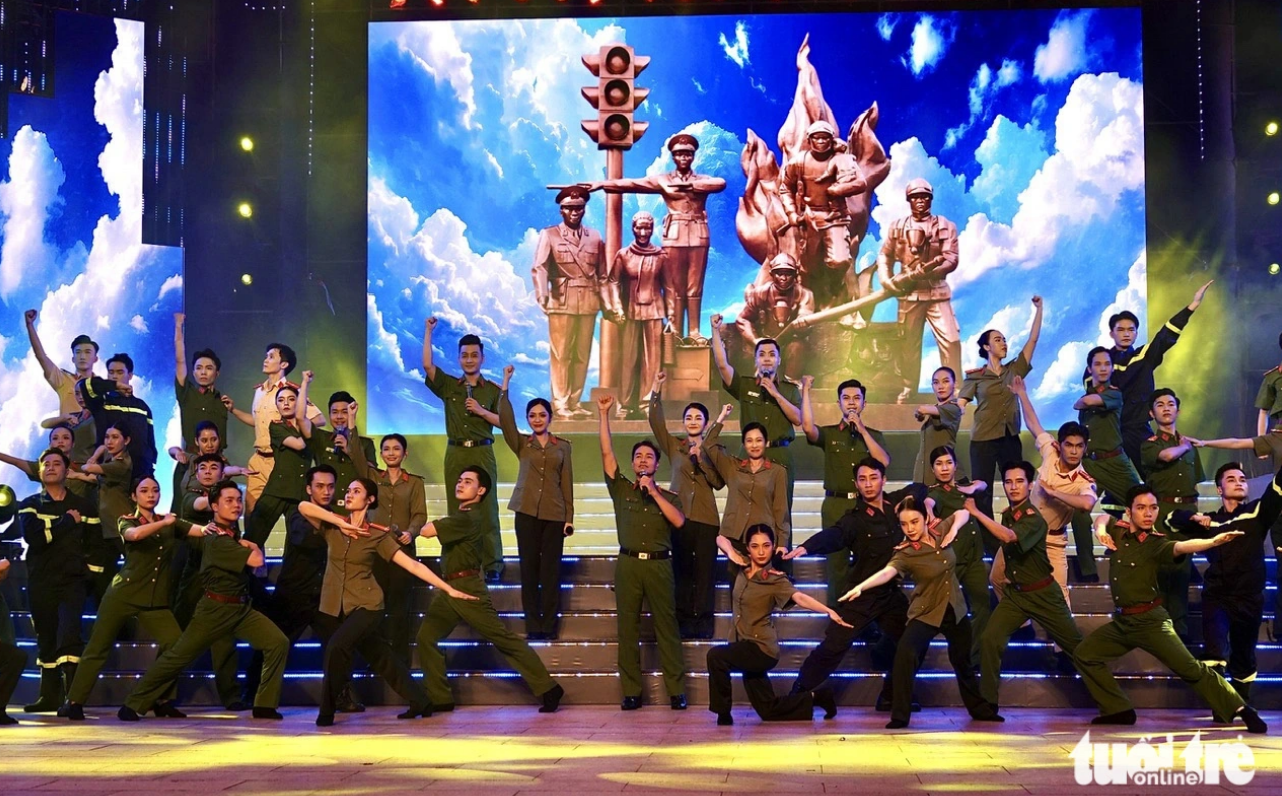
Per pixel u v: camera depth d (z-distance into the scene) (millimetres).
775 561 8656
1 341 16938
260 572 9172
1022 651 8812
